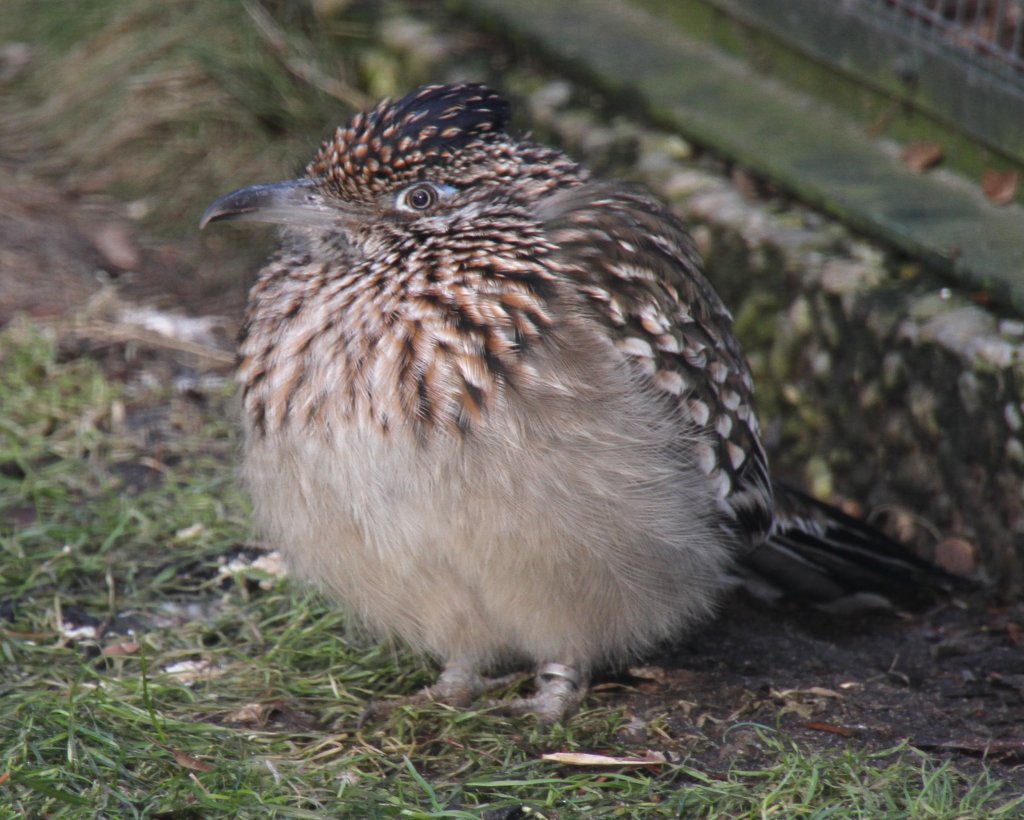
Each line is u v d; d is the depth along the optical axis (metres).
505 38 13.30
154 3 14.63
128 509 9.79
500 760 7.69
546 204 8.15
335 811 7.05
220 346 11.92
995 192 10.48
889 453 10.12
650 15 13.23
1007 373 9.21
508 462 7.43
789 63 12.03
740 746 7.80
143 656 7.95
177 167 13.67
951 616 9.35
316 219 8.10
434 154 7.93
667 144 11.81
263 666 8.56
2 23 15.19
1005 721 8.09
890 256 10.41
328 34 14.27
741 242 10.89
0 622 8.79
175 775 7.32
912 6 10.86
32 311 11.99
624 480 7.68
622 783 7.40
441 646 8.31
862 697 8.37
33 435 10.62
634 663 8.73
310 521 7.92
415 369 7.51
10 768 7.14
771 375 10.87
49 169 13.86
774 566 9.43
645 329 7.99
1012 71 10.20
